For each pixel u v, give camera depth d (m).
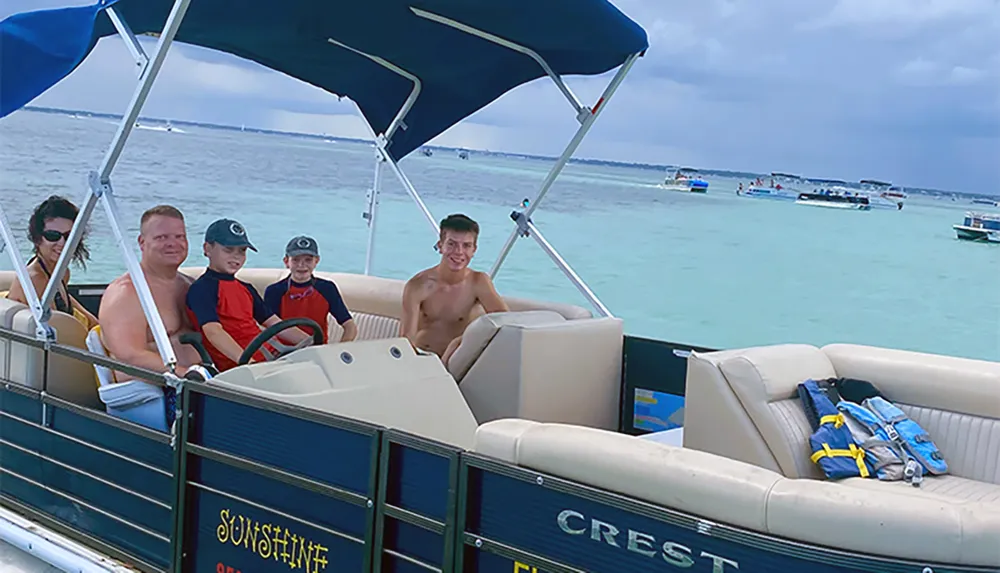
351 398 2.71
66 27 3.01
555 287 17.44
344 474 2.34
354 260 16.52
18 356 3.20
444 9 3.55
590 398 3.65
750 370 3.18
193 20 3.58
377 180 5.30
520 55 4.13
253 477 2.51
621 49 3.77
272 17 3.66
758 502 1.84
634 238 23.69
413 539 2.23
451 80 4.57
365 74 4.66
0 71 3.04
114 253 13.62
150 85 2.78
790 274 21.19
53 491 3.05
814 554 1.78
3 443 3.24
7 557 3.35
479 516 2.14
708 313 17.50
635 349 3.92
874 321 17.66
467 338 3.35
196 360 3.39
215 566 2.61
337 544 2.36
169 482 2.69
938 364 3.46
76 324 3.42
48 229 3.63
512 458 2.13
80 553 2.90
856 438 3.25
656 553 1.93
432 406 2.91
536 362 3.29
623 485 1.99
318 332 3.06
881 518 1.77
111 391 2.88
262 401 2.49
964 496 3.08
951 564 1.75
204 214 19.30
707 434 3.28
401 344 3.05
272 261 15.45
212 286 3.50
